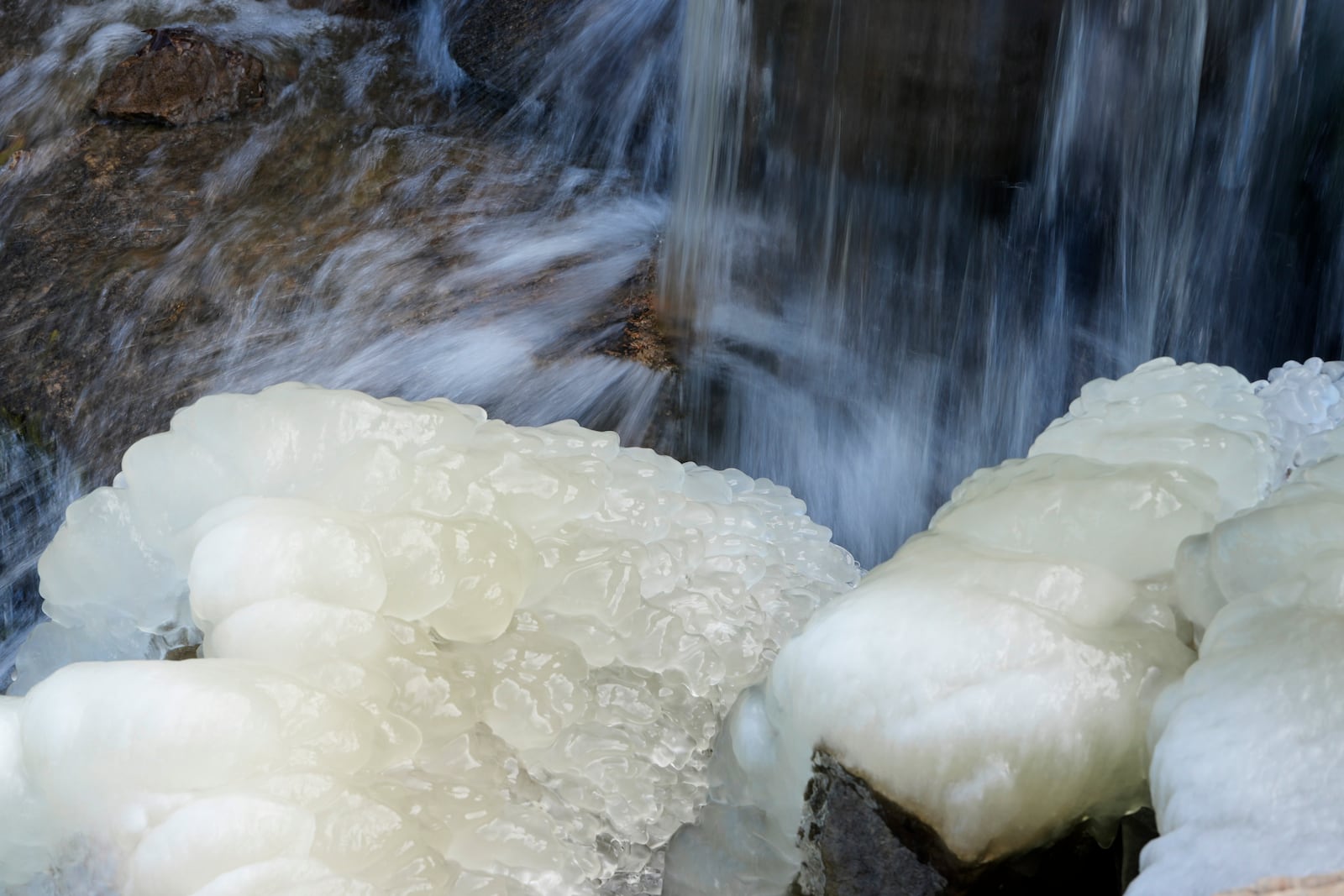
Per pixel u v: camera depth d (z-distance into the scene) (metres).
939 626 1.55
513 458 2.14
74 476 4.50
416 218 5.41
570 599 2.04
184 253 5.11
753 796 1.82
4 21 6.29
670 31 5.77
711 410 4.43
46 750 1.63
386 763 1.79
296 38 6.52
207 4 6.64
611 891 1.87
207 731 1.60
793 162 4.26
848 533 4.29
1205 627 1.60
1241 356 4.29
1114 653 1.51
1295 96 4.03
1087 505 1.79
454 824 1.81
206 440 2.10
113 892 1.60
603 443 2.37
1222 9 3.82
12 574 4.48
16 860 1.68
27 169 5.55
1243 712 1.30
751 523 2.39
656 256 5.14
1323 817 1.17
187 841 1.53
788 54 4.14
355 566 1.85
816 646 1.63
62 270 5.01
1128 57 3.79
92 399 4.57
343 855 1.62
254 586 1.83
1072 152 3.90
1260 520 1.55
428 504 2.03
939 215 4.02
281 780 1.62
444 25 6.56
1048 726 1.46
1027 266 4.04
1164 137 3.93
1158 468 1.85
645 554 2.17
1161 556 1.76
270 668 1.73
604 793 1.94
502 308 4.81
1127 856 1.53
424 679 1.87
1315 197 4.17
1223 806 1.23
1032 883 1.54
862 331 4.25
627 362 4.50
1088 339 4.16
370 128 6.01
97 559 2.13
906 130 3.97
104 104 5.76
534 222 5.44
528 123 6.21
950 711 1.48
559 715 1.94
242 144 5.77
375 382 4.52
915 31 3.84
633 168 5.90
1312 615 1.38
